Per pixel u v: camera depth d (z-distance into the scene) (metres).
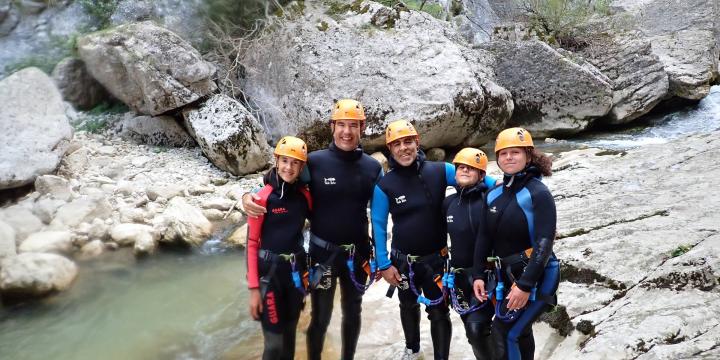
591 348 3.03
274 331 3.00
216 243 5.82
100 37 7.60
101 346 4.03
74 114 8.15
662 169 5.72
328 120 7.98
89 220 5.81
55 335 4.18
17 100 6.24
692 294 3.24
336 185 3.07
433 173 3.10
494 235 2.63
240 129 7.29
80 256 5.37
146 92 7.58
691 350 2.74
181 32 8.83
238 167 7.39
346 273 3.16
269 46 8.60
